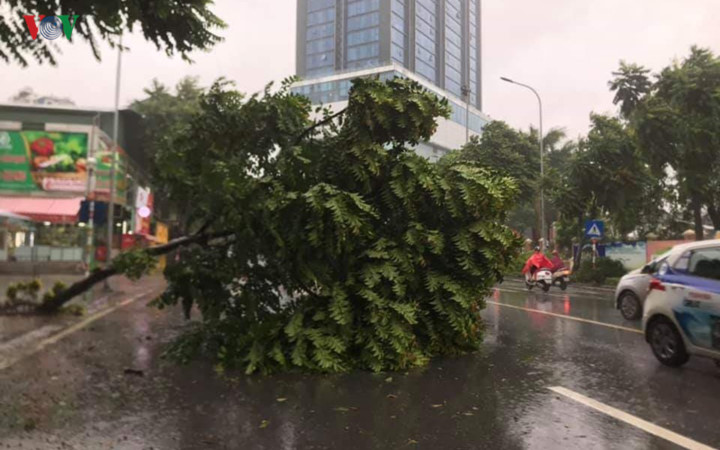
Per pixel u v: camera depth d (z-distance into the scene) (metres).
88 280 10.30
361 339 6.68
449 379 6.24
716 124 16.92
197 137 7.46
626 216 24.06
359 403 5.28
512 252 7.59
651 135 18.75
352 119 7.25
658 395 5.57
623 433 4.44
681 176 18.86
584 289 21.39
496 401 5.36
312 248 6.84
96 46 8.30
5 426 4.51
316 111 8.02
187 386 5.83
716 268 6.34
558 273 19.69
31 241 25.92
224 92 7.71
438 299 7.27
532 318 11.49
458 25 117.44
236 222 6.60
